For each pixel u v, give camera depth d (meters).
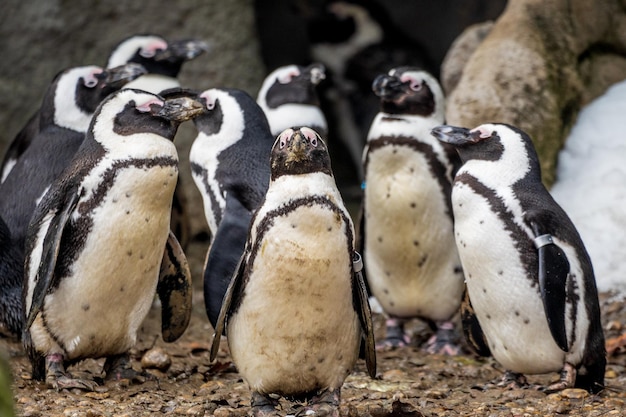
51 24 18.44
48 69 18.45
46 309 9.49
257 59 19.62
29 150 12.13
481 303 10.20
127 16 18.91
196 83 19.20
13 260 11.01
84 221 9.34
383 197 12.62
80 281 9.39
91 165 9.39
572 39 16.44
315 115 14.90
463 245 10.14
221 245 10.38
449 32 23.28
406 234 12.63
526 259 9.77
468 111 15.41
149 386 10.16
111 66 14.96
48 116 12.36
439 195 12.47
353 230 8.25
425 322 14.02
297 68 14.99
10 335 12.31
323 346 8.25
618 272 13.88
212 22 19.28
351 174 22.50
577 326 9.88
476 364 12.13
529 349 10.01
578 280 9.86
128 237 9.34
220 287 10.22
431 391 10.11
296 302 8.06
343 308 8.20
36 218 9.55
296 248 7.96
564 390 9.88
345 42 22.25
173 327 10.73
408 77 12.65
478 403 9.71
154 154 9.43
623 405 9.55
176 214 14.56
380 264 13.00
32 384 9.91
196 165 11.58
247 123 11.52
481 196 10.06
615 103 16.33
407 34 23.02
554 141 15.49
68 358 9.80
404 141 12.45
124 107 9.63
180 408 9.11
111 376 10.24
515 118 15.24
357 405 9.34
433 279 12.74
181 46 15.09
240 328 8.34
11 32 18.31
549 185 15.19
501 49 15.84
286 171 8.12
